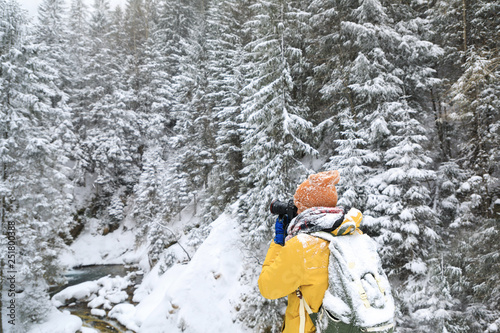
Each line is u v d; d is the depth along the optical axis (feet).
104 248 86.28
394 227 29.04
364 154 35.78
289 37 39.29
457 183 33.27
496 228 25.08
